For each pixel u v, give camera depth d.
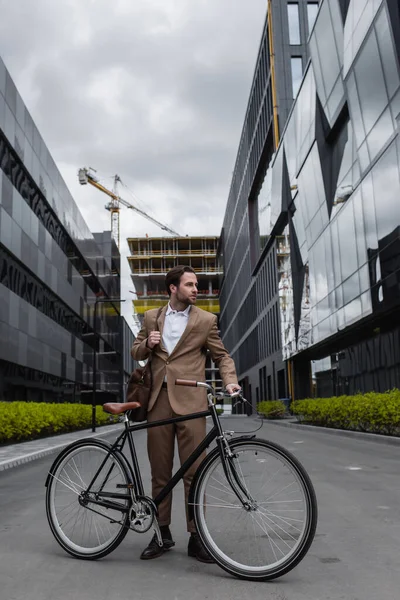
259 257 56.50
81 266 50.53
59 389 40.31
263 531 3.65
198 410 4.19
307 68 33.91
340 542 4.67
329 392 35.41
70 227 44.94
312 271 33.84
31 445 17.36
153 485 4.28
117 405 4.16
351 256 26.34
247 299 68.06
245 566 3.66
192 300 4.42
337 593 3.36
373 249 23.27
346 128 27.81
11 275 29.03
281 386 48.38
